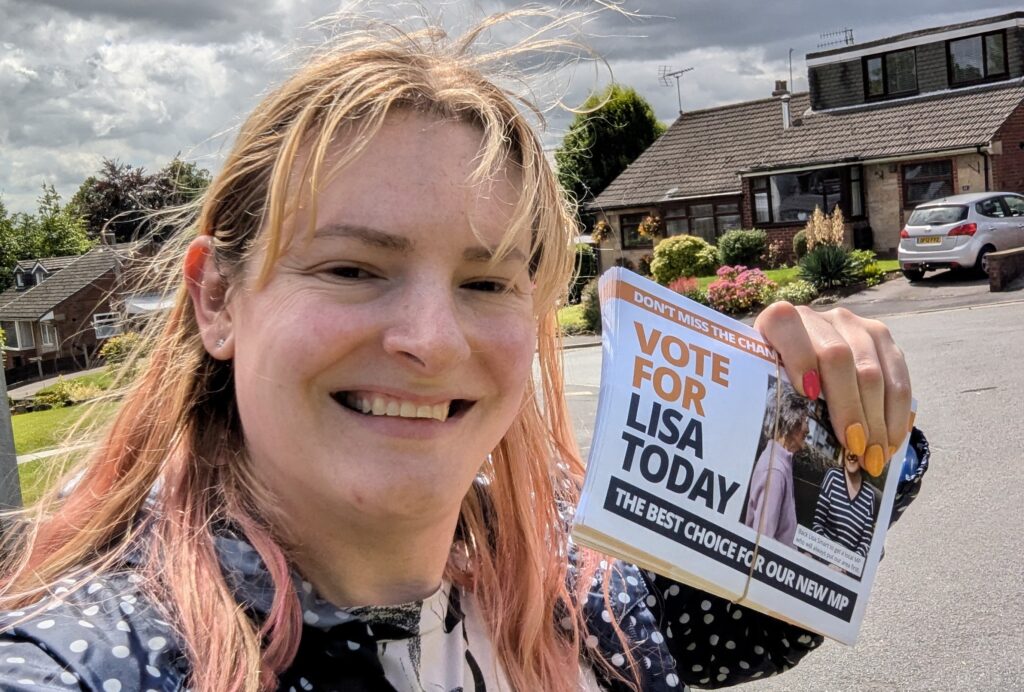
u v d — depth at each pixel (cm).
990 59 2534
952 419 778
